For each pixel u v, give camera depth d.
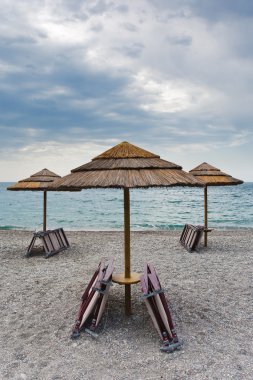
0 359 4.09
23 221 28.25
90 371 3.79
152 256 9.93
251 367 3.80
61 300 5.99
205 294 6.21
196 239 10.43
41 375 3.74
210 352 4.13
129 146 5.04
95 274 5.02
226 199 61.28
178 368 3.80
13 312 5.48
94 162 4.92
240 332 4.66
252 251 10.55
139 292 6.26
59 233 11.23
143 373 3.73
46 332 4.76
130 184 4.07
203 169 10.68
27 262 9.27
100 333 4.66
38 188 9.50
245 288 6.57
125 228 4.99
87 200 64.88
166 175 4.43
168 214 33.56
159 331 4.28
